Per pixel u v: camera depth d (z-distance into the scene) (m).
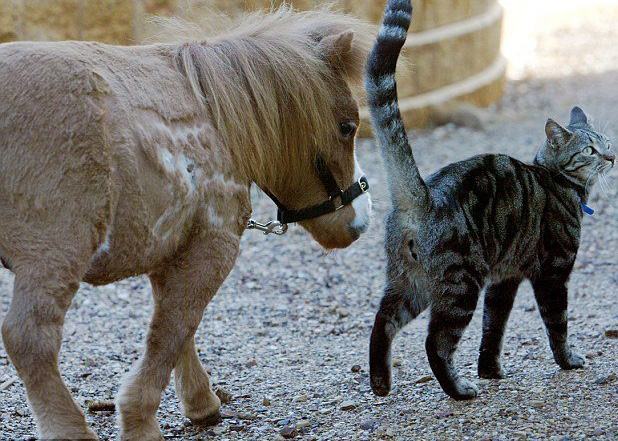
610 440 4.29
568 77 16.84
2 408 5.27
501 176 5.12
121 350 6.46
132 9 10.70
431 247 4.84
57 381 3.69
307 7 11.04
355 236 4.88
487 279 5.09
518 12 22.75
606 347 5.94
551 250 5.31
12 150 3.65
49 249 3.66
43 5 10.21
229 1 7.75
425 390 5.29
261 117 4.43
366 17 12.26
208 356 6.34
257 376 5.89
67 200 3.67
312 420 4.92
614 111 14.06
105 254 3.87
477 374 5.51
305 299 7.64
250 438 4.70
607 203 9.91
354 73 4.74
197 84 4.23
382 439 4.51
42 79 3.69
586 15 22.50
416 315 5.05
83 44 3.99
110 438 4.78
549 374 5.38
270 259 8.54
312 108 4.53
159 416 5.13
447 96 13.73
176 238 4.13
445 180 4.97
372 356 4.99
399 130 4.78
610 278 7.80
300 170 4.64
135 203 3.85
